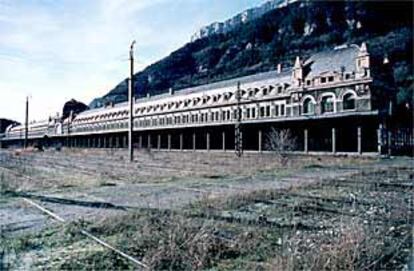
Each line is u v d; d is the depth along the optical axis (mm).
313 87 42719
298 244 6574
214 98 64250
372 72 33312
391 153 29484
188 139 56219
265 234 7500
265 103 53531
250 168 24391
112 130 75625
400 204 10602
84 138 85312
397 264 5699
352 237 6227
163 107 73250
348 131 36219
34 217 9992
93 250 6754
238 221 8539
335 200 11383
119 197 13320
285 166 25109
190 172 22641
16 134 99750
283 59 51656
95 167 27828
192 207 10227
